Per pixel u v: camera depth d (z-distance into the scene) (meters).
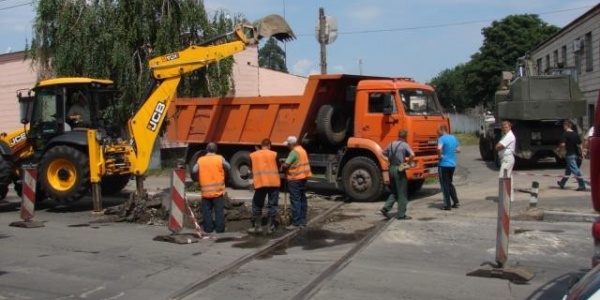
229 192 16.30
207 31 22.09
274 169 10.42
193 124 17.69
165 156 24.05
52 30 21.36
